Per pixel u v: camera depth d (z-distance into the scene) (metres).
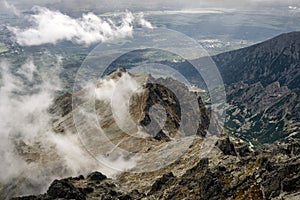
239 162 67.38
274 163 57.34
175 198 70.88
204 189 63.06
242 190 55.25
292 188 46.59
